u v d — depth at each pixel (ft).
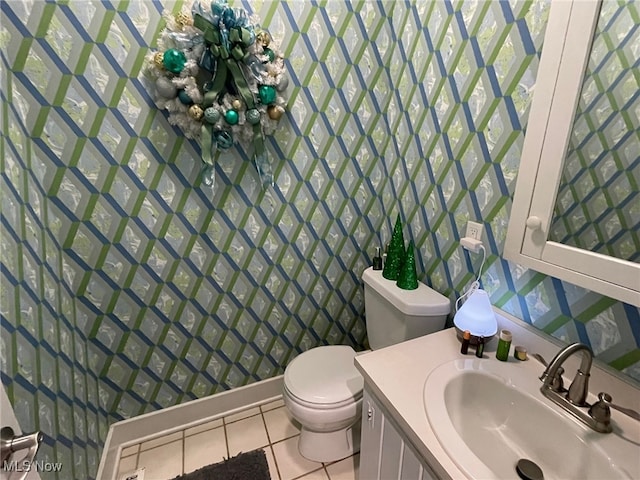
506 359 3.20
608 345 2.65
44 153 3.50
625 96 2.47
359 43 4.62
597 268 2.49
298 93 4.46
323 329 5.90
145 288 4.39
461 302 4.09
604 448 2.25
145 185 4.02
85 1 3.29
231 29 3.58
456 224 4.04
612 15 2.36
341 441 4.60
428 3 3.99
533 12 2.87
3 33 3.07
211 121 3.78
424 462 2.45
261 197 4.70
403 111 4.73
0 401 1.67
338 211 5.32
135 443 4.90
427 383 2.88
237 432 5.17
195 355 5.02
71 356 3.75
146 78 3.69
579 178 2.68
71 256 3.91
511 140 3.22
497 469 2.59
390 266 4.76
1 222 2.65
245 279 4.99
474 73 3.51
